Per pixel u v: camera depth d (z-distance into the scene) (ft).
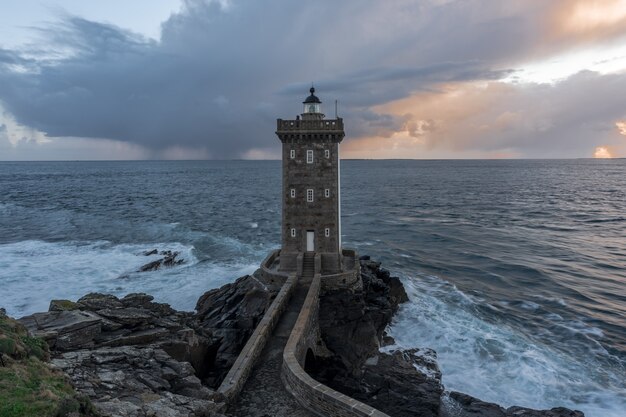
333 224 132.46
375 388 93.30
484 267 188.85
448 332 122.01
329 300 119.03
